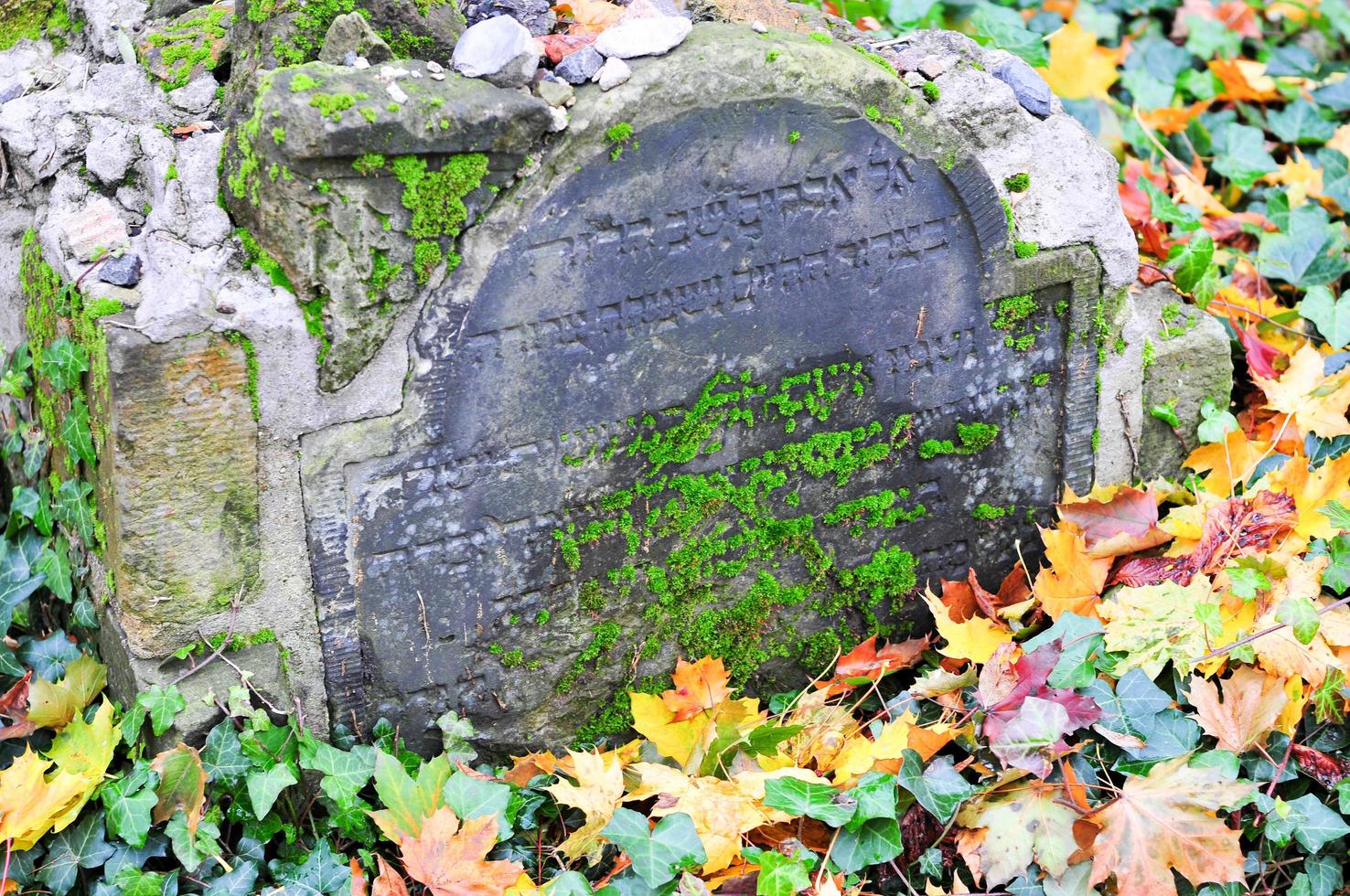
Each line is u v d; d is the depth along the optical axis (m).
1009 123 2.70
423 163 2.24
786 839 2.47
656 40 2.38
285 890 2.41
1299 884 2.60
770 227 2.54
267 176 2.19
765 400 2.69
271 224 2.22
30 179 2.60
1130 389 2.97
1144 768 2.56
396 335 2.35
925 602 3.03
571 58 2.38
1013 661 2.66
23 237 2.63
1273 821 2.54
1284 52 4.32
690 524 2.74
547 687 2.76
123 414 2.21
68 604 2.81
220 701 2.45
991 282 2.76
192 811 2.40
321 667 2.54
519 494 2.56
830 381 2.72
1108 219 2.80
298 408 2.33
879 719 2.80
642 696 2.69
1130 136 3.94
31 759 2.40
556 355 2.48
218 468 2.31
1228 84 4.18
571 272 2.42
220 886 2.40
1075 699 2.53
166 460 2.27
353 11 2.36
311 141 2.14
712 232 2.50
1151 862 2.43
